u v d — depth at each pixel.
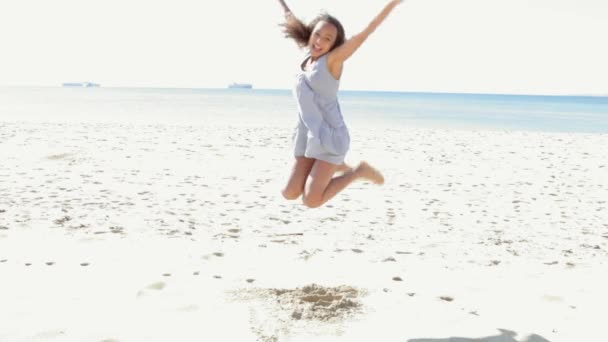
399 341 3.04
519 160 11.23
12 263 4.20
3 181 7.45
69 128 15.16
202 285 3.84
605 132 20.17
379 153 11.80
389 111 35.69
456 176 9.12
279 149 11.94
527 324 3.33
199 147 11.87
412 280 4.09
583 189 8.16
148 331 3.10
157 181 7.88
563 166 10.49
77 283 3.83
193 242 4.95
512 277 4.22
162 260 4.39
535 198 7.42
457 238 5.35
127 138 13.09
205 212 6.13
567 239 5.40
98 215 5.80
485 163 10.72
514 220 6.16
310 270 4.25
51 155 9.84
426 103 61.50
